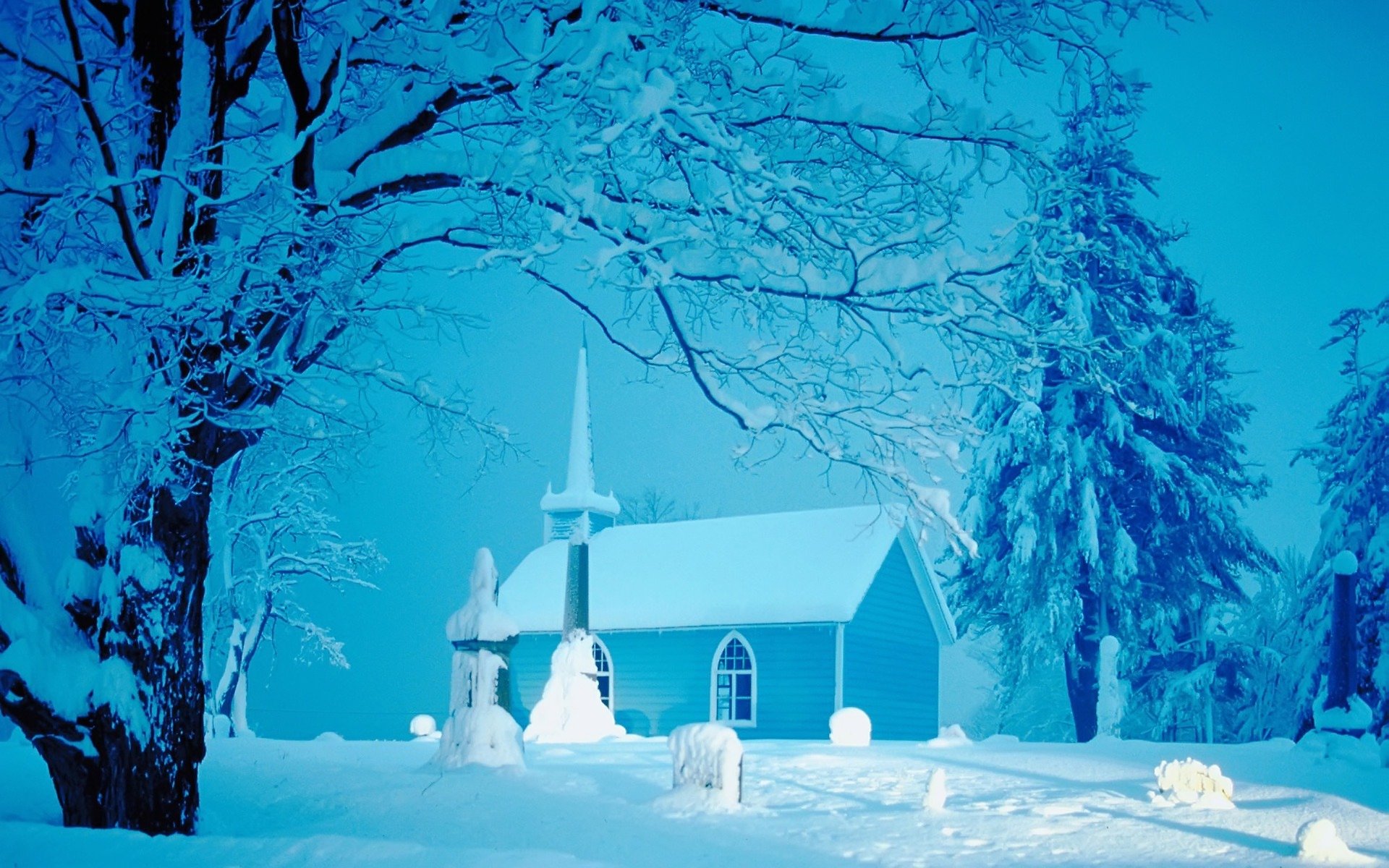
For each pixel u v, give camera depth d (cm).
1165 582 3841
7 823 1023
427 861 880
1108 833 1174
